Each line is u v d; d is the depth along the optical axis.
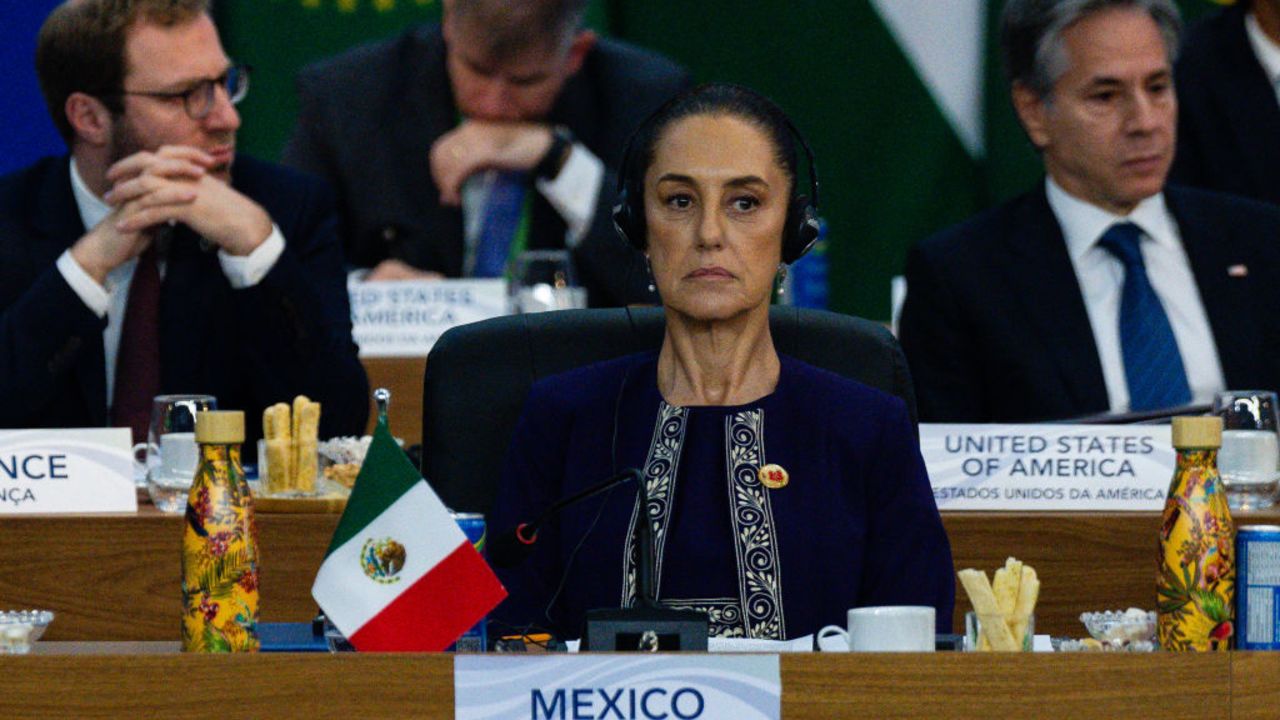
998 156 20.84
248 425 13.22
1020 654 6.45
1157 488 10.00
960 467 10.04
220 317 13.11
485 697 6.49
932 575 8.19
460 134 19.23
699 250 8.12
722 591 8.03
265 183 14.06
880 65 20.95
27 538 9.63
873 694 6.45
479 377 9.08
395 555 6.89
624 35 20.97
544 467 8.48
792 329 9.12
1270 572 7.32
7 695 6.52
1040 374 13.12
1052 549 9.80
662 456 8.23
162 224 13.02
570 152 19.11
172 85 13.12
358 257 19.23
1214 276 13.48
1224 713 6.46
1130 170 13.27
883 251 21.05
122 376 12.95
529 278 15.40
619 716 6.49
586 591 8.15
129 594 9.67
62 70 13.17
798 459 8.22
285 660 6.50
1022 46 13.60
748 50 20.98
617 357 9.10
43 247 13.30
